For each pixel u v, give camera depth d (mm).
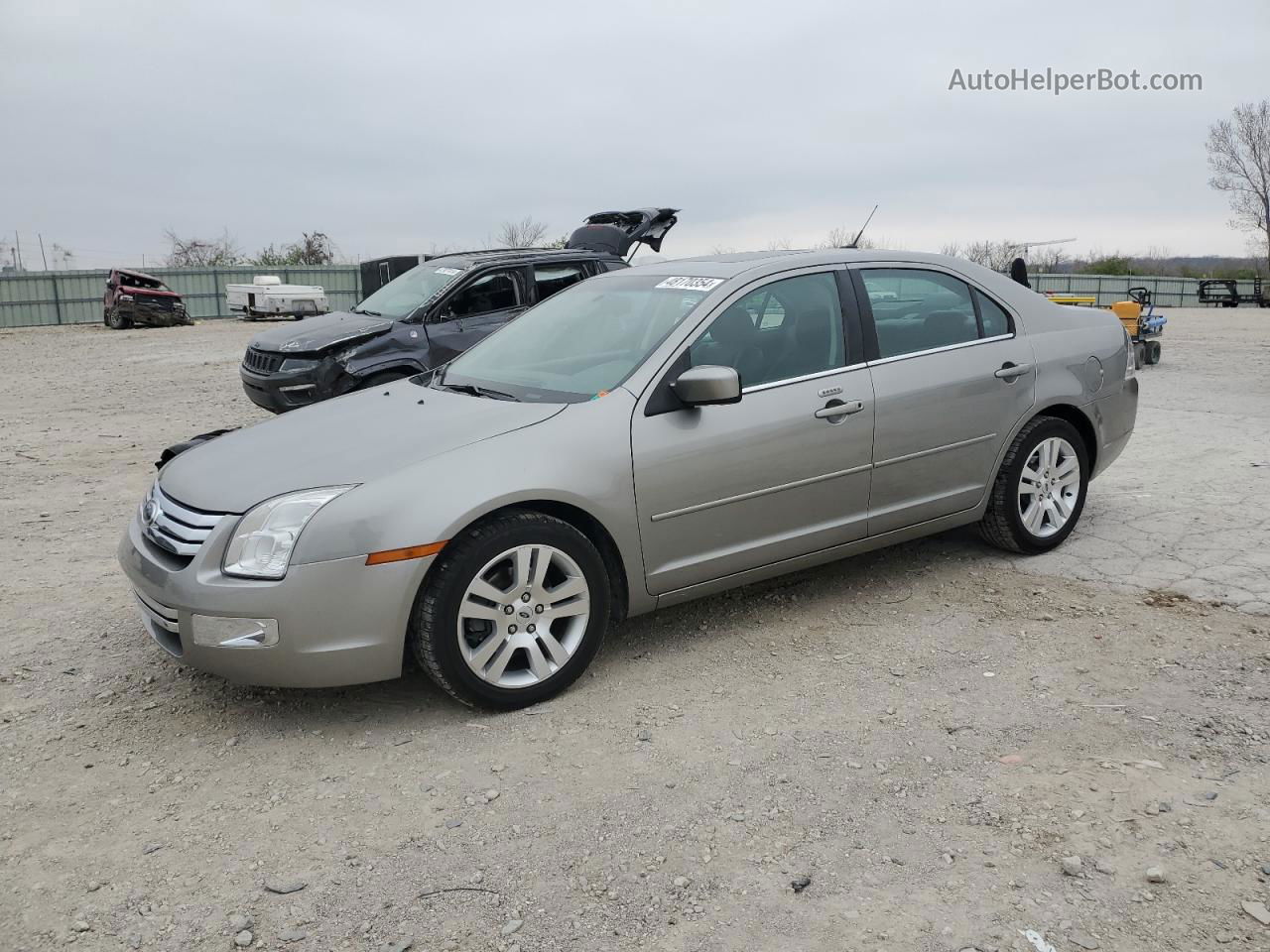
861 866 2771
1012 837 2873
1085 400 5277
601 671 4105
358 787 3268
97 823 3096
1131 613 4512
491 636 3680
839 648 4273
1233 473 7023
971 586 4934
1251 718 3516
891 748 3412
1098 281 44438
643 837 2943
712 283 4398
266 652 3424
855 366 4523
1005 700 3734
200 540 3543
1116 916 2523
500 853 2891
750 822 3000
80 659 4332
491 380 4500
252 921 2617
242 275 38000
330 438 3943
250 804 3184
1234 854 2752
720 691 3895
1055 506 5328
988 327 5031
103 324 33188
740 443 4137
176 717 3791
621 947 2482
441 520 3498
